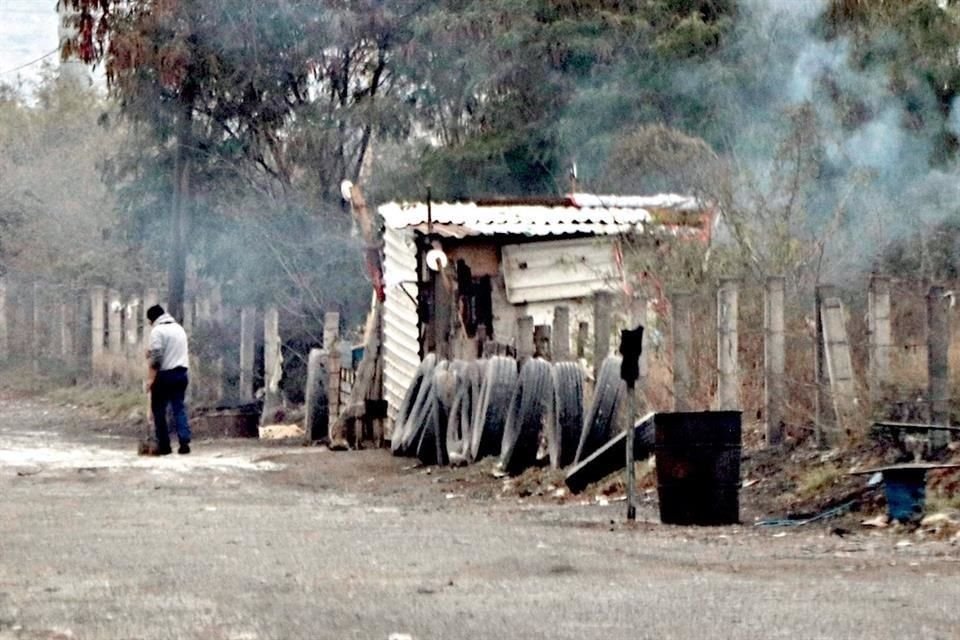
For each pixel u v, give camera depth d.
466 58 84.75
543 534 34.72
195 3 83.88
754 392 47.09
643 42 81.56
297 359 84.50
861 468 39.94
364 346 66.25
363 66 88.38
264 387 81.31
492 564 29.25
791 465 42.22
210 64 83.94
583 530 35.94
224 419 72.12
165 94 85.88
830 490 39.34
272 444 67.94
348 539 33.34
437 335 63.81
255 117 86.81
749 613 23.48
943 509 35.91
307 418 67.69
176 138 85.25
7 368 114.00
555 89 83.44
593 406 45.97
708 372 47.66
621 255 58.31
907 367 43.31
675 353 46.06
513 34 82.75
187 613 23.59
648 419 43.78
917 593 25.53
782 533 35.56
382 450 62.19
